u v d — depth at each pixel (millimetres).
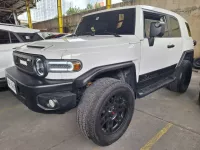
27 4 12211
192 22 6422
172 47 2957
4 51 3354
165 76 3109
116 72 2170
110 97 1768
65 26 12586
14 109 2953
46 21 14625
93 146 1941
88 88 1788
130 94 2018
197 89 3912
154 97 3416
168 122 2430
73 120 2557
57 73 1634
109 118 1871
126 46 2023
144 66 2350
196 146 1903
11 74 2031
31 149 1904
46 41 2113
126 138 2070
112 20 2549
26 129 2316
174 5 6750
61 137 2125
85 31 2898
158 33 2096
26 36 3791
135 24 2270
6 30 3488
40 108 1638
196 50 6539
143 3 7688
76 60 1617
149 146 1920
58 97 1588
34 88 1586
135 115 2650
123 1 8719
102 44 1855
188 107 2930
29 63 1842
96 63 1759
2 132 2250
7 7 13570
